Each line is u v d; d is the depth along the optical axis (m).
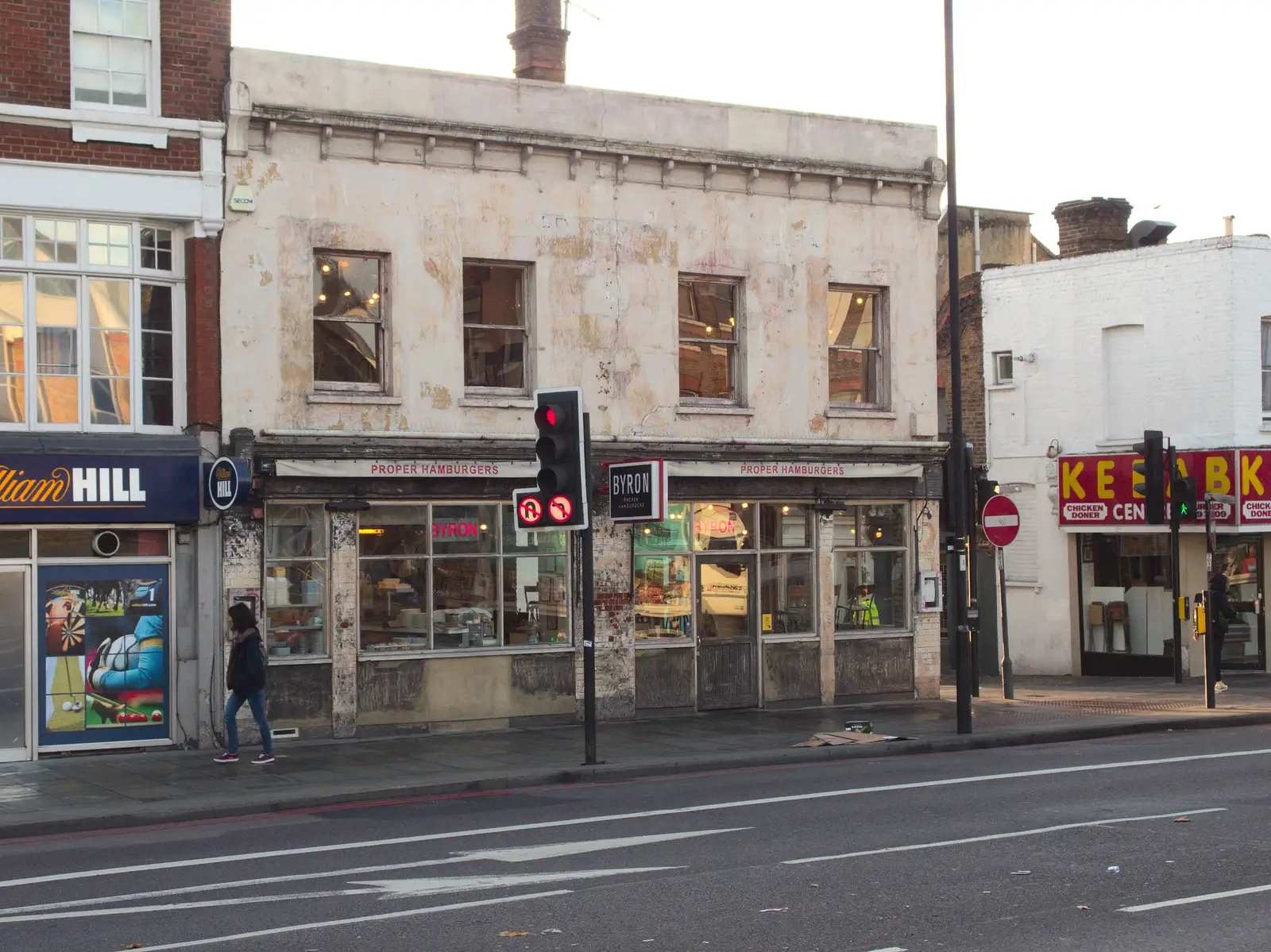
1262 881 9.86
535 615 20.33
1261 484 26.70
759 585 22.02
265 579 18.56
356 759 17.03
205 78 18.31
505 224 20.22
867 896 9.47
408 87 19.58
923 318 23.44
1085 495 28.39
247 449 18.08
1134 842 11.28
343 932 8.68
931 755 17.81
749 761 17.02
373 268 19.56
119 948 8.39
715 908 9.20
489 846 11.64
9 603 17.14
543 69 22.59
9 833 12.88
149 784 15.21
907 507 23.41
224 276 18.34
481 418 19.89
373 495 19.02
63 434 17.31
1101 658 28.83
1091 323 28.70
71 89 17.61
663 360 21.25
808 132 22.47
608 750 17.66
